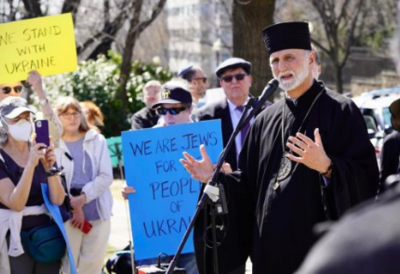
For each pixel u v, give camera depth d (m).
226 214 5.07
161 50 41.69
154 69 23.14
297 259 4.78
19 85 7.04
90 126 7.16
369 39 40.25
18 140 6.02
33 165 5.83
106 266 7.32
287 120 4.96
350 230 1.48
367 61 43.53
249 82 7.52
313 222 4.74
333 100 4.89
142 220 6.31
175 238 6.33
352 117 4.81
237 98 7.44
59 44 6.77
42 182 6.07
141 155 6.30
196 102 9.54
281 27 4.88
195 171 5.09
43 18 6.75
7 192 5.96
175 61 47.91
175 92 6.72
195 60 47.94
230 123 7.42
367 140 4.79
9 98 6.06
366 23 40.00
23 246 6.04
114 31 25.25
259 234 4.94
